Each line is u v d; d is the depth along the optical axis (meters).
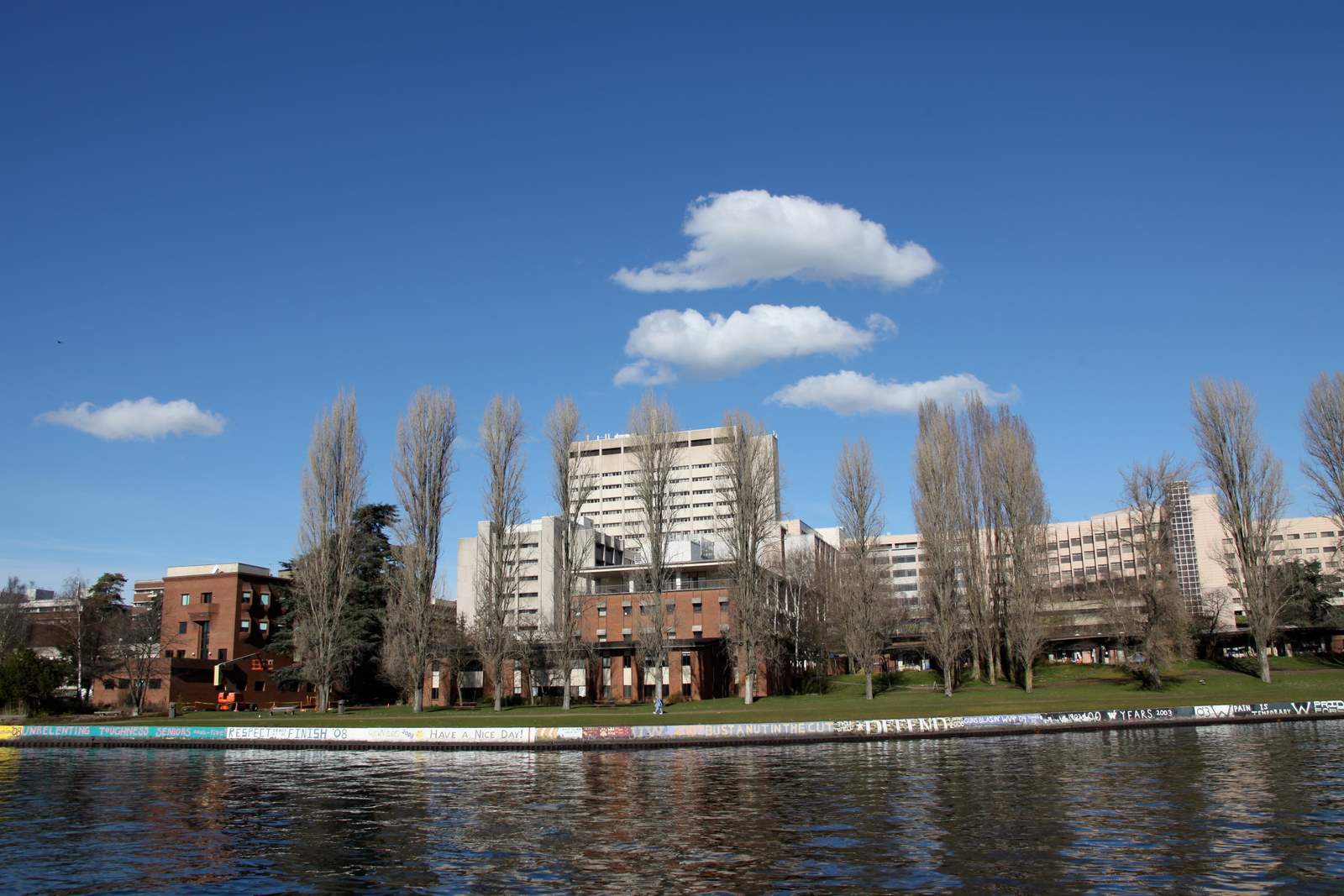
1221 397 93.69
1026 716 65.56
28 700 92.62
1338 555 155.75
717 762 50.25
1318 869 24.16
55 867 26.97
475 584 100.88
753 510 90.44
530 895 23.30
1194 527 170.62
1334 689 82.69
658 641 84.25
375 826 32.59
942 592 91.75
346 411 94.38
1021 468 95.56
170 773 49.66
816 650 110.56
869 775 43.34
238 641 112.00
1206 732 61.78
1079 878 23.72
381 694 110.25
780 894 22.89
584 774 46.38
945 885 23.36
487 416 93.62
